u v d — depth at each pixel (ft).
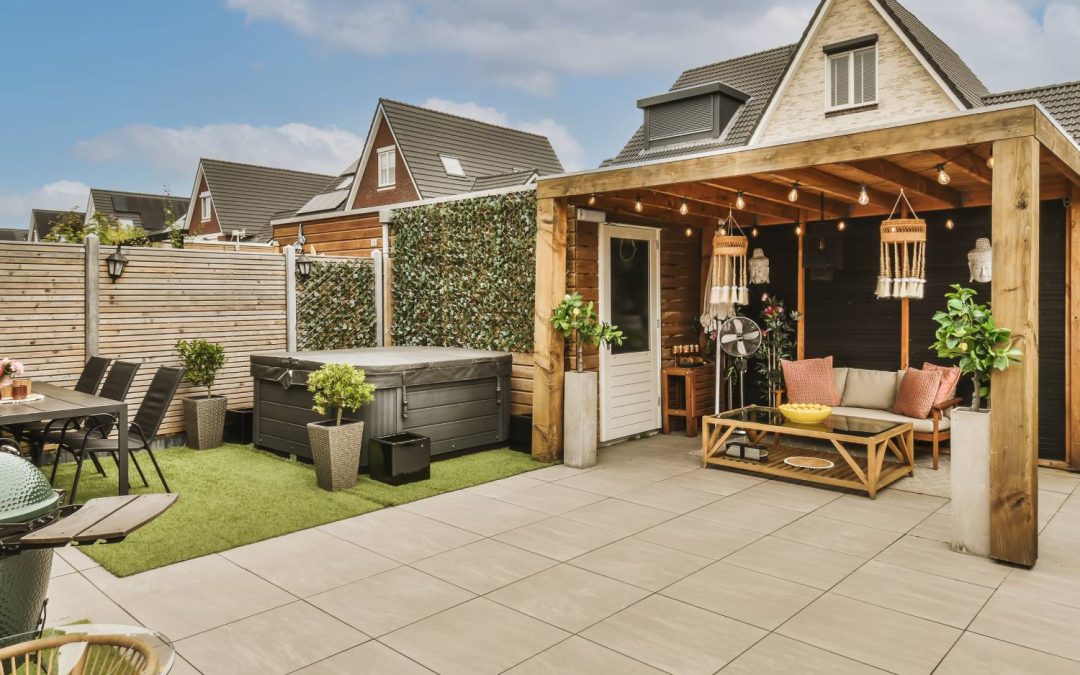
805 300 26.89
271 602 11.64
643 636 10.53
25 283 20.27
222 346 24.39
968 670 9.61
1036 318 13.35
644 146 47.65
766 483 19.40
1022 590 12.26
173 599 11.71
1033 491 13.35
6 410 15.37
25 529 7.70
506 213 24.13
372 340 29.01
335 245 32.22
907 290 18.75
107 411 16.30
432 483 19.04
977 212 23.02
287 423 21.76
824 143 15.60
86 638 5.96
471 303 25.67
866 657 9.94
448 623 10.93
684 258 28.12
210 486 18.57
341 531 15.19
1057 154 14.88
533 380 21.97
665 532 15.25
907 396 22.30
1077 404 21.39
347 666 9.64
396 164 66.33
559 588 12.26
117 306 21.99
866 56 40.75
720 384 27.53
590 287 23.49
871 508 17.13
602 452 23.38
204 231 89.56
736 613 11.31
